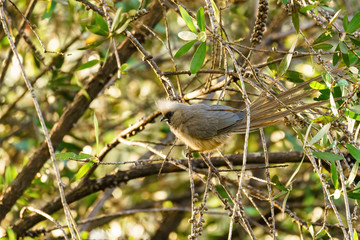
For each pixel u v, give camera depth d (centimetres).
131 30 1075
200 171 1009
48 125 1248
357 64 712
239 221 641
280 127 1296
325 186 640
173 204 1473
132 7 998
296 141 1177
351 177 640
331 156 638
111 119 1449
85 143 1312
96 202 1392
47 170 1214
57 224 720
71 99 1240
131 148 1403
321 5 800
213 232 1298
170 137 1330
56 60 1174
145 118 980
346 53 664
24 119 1408
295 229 1252
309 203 1212
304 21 1301
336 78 656
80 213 1371
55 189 1251
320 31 1268
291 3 699
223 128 849
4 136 1374
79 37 1170
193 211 641
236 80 844
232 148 1311
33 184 1183
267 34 1280
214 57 765
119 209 1443
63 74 1150
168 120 870
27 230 1086
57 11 1323
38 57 1067
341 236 1173
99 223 1288
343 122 684
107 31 728
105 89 1262
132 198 1468
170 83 770
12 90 1354
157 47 1379
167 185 1481
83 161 678
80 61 1295
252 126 747
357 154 630
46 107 1359
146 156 1301
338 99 643
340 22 1102
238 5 1230
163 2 801
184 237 1395
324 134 661
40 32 1281
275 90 844
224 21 1247
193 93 903
